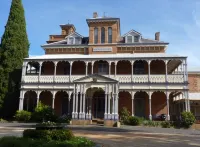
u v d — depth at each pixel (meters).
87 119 30.06
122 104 36.16
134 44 38.16
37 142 11.81
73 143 11.98
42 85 35.62
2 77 38.62
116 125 27.48
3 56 39.78
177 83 33.16
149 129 25.19
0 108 37.34
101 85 29.91
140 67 37.16
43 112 32.19
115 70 34.78
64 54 39.47
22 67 37.12
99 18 38.84
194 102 39.97
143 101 36.09
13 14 42.19
